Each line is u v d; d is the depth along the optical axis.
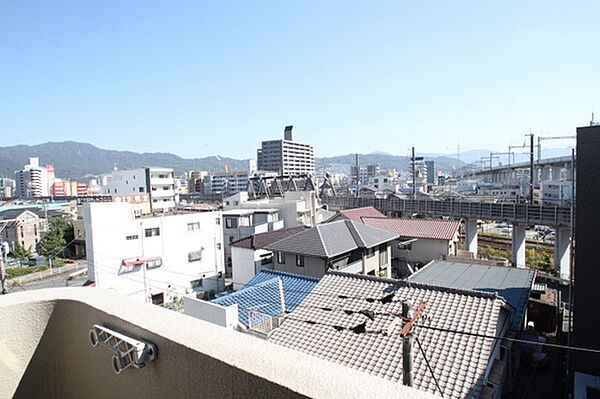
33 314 1.55
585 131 8.19
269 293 11.38
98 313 1.42
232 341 1.09
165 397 1.16
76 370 1.57
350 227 15.61
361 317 7.61
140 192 44.22
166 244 19.38
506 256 22.67
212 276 21.34
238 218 24.00
